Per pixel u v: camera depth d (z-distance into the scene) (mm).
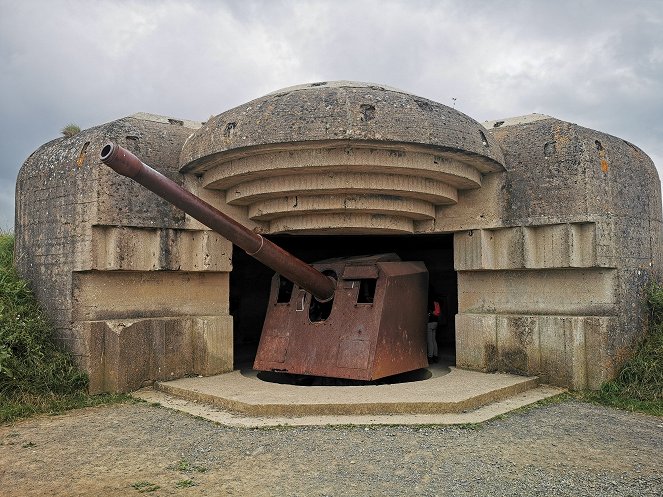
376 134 7008
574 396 7570
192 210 6781
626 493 4262
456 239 9008
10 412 6582
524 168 8453
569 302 8281
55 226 8352
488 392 6965
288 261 7723
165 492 4250
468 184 8531
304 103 7230
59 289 8156
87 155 8023
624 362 7965
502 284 8859
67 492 4293
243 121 7383
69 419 6469
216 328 8641
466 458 4953
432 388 7172
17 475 4688
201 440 5520
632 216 8641
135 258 8109
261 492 4230
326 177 7672
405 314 8258
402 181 7809
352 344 7809
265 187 7922
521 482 4438
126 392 7754
